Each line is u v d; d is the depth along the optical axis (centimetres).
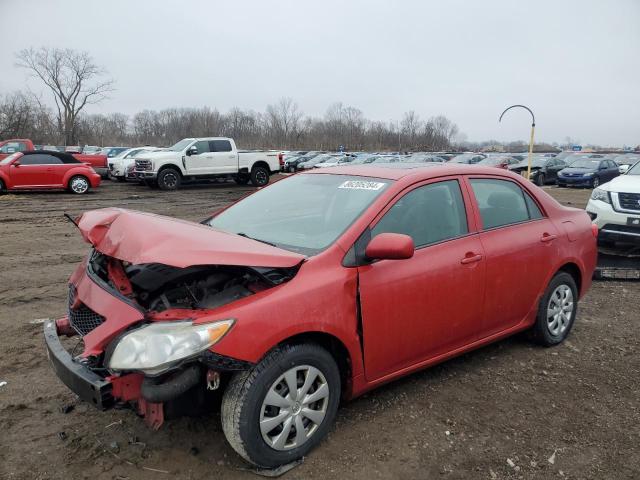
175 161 2095
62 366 273
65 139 7119
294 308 280
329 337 304
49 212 1411
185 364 254
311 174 422
